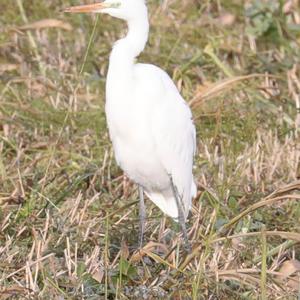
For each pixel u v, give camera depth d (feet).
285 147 51.65
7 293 36.42
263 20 64.85
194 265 39.96
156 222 45.27
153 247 40.40
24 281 38.34
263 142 52.34
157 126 42.68
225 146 51.29
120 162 44.42
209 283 37.60
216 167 49.85
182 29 65.82
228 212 44.65
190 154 44.88
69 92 57.72
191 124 44.86
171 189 44.78
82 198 46.96
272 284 38.19
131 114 42.22
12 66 60.29
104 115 55.21
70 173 49.47
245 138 51.98
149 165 43.60
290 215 45.50
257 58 62.64
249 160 50.08
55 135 53.52
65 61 61.93
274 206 46.14
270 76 56.75
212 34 66.49
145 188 45.24
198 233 41.98
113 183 49.37
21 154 50.93
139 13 41.96
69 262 38.68
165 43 64.34
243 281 37.01
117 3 42.06
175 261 39.86
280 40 64.69
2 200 45.65
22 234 42.60
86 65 61.11
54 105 56.39
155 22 66.64
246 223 42.80
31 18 67.51
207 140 52.54
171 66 62.03
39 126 54.29
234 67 62.80
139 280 39.04
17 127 54.08
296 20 68.54
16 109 55.21
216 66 62.23
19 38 63.67
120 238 43.32
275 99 58.18
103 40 65.26
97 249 39.73
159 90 42.57
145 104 42.22
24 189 47.44
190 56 62.80
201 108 55.06
